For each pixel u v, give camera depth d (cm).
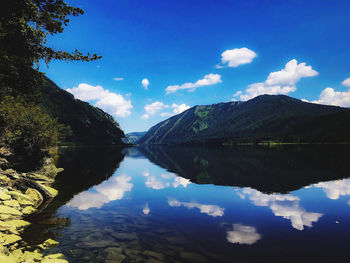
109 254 884
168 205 1683
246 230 1173
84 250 918
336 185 2445
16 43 2158
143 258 852
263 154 7819
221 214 1459
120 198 1897
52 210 1500
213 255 881
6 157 2866
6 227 1070
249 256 877
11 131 3022
